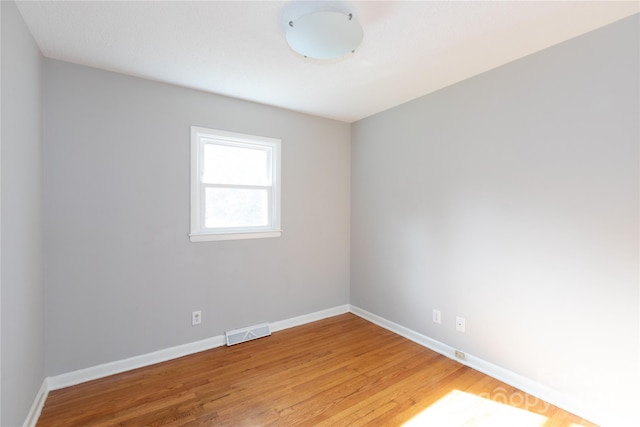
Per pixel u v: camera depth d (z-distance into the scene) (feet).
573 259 6.19
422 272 9.30
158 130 8.15
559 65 6.31
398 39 6.15
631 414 5.50
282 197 10.42
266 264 10.10
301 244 10.89
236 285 9.50
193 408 6.28
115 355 7.63
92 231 7.34
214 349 8.95
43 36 6.01
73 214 7.12
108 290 7.55
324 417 6.03
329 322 11.15
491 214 7.53
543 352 6.62
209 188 9.14
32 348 5.95
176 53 6.69
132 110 7.80
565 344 6.30
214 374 7.57
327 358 8.40
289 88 8.64
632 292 5.49
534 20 5.54
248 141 9.64
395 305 10.23
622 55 5.52
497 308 7.43
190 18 5.45
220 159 9.34
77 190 7.16
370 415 6.08
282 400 6.56
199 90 8.74
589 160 5.95
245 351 8.83
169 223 8.33
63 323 7.03
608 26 5.67
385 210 10.61
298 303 10.87
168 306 8.36
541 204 6.63
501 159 7.31
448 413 6.14
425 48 6.50
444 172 8.63
